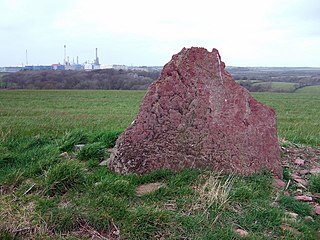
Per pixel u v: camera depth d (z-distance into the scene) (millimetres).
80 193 5039
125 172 5828
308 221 4770
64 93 44438
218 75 6500
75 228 4250
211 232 4207
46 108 24219
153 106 6160
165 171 5742
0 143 7562
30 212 4375
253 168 6039
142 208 4520
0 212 4309
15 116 17359
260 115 6461
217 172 5766
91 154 6738
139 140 5977
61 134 9883
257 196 5156
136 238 4098
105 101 32531
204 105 6227
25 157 6566
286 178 6234
